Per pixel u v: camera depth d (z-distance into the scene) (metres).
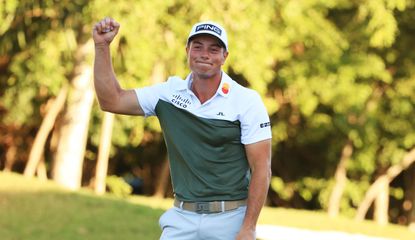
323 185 71.06
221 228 14.09
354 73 58.22
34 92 52.72
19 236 30.14
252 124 13.91
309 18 54.03
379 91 63.69
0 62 55.84
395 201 78.19
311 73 58.69
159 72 51.34
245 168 14.23
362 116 62.78
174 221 14.32
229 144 14.00
